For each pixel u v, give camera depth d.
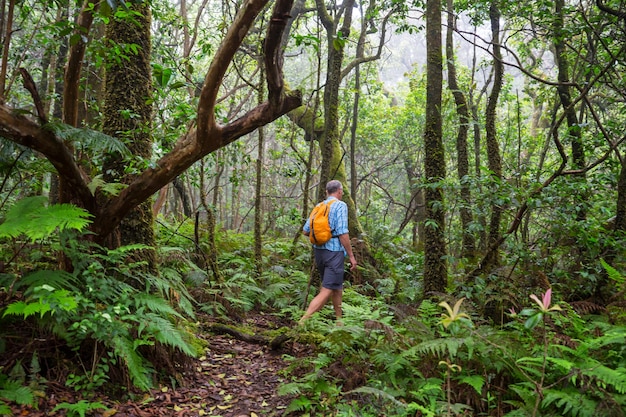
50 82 7.35
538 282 5.02
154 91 5.19
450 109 11.97
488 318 5.01
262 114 3.79
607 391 3.06
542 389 2.90
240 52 10.94
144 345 3.87
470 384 3.26
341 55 8.29
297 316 5.98
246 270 7.94
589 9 8.15
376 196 17.20
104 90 4.65
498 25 8.09
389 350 3.83
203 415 3.46
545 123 16.83
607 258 5.19
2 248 4.40
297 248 10.10
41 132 3.30
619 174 5.40
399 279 7.61
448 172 13.76
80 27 3.55
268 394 3.89
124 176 4.38
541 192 5.00
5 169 3.71
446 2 9.01
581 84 8.05
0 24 4.36
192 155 3.81
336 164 10.57
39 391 3.08
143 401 3.47
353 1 9.31
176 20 8.80
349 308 4.82
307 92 12.19
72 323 3.49
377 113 17.70
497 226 5.62
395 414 3.27
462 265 6.97
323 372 3.71
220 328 5.42
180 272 6.48
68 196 3.96
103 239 4.04
